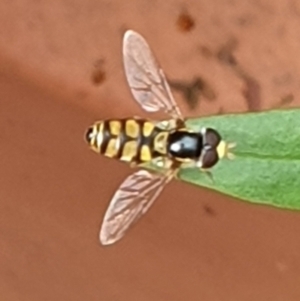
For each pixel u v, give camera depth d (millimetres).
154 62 121
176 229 129
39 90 131
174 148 119
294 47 126
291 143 115
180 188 129
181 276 129
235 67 127
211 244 129
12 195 132
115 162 130
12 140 132
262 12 127
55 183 131
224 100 127
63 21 130
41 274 132
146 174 121
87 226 131
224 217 128
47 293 132
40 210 132
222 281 129
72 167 131
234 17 127
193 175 119
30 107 131
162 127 122
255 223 128
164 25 128
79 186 131
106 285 130
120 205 120
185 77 127
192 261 129
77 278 131
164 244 130
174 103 122
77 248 131
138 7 128
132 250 130
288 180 115
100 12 129
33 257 132
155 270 130
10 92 131
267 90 126
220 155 115
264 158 115
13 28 130
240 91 127
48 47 130
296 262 128
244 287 128
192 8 128
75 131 130
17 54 130
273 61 126
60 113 131
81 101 130
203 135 116
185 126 120
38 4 130
